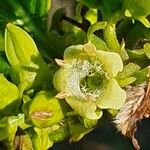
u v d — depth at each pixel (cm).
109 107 9
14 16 11
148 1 10
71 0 12
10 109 10
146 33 10
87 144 21
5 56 10
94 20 11
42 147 10
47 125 9
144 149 23
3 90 10
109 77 9
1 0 11
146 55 10
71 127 10
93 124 10
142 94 10
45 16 11
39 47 10
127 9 10
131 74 10
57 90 9
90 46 9
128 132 10
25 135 10
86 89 9
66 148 21
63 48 10
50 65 10
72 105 9
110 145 21
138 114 10
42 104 9
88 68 9
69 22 11
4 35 10
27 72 10
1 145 10
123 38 10
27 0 11
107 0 10
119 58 9
